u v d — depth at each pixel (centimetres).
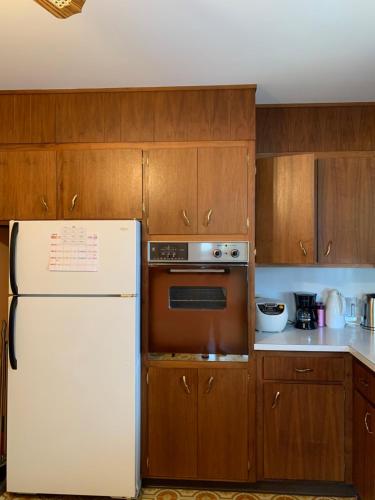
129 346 194
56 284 196
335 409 201
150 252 212
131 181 213
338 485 204
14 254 197
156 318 210
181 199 212
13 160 217
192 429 206
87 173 215
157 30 158
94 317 195
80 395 195
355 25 155
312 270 260
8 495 203
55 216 215
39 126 217
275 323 234
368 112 239
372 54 179
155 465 207
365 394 183
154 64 188
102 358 194
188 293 210
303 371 203
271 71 196
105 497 201
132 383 194
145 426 208
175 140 213
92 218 214
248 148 210
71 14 115
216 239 209
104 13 146
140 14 147
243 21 151
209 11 145
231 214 209
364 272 258
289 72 197
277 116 244
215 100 212
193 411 206
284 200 223
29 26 155
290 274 262
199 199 211
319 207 233
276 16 148
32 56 180
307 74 200
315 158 236
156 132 213
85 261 196
